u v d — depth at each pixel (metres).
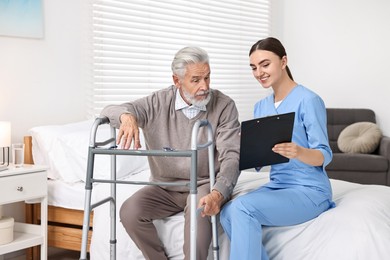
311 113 2.39
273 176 2.50
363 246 2.14
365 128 5.57
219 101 2.56
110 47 4.08
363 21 5.98
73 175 3.22
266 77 2.46
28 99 3.55
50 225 3.29
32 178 2.99
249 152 2.19
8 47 3.42
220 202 2.29
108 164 3.19
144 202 2.47
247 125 2.12
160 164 2.56
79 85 3.86
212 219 2.32
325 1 6.13
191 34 4.94
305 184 2.39
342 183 2.92
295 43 6.31
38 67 3.60
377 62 5.93
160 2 4.58
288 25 6.32
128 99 4.22
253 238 2.20
